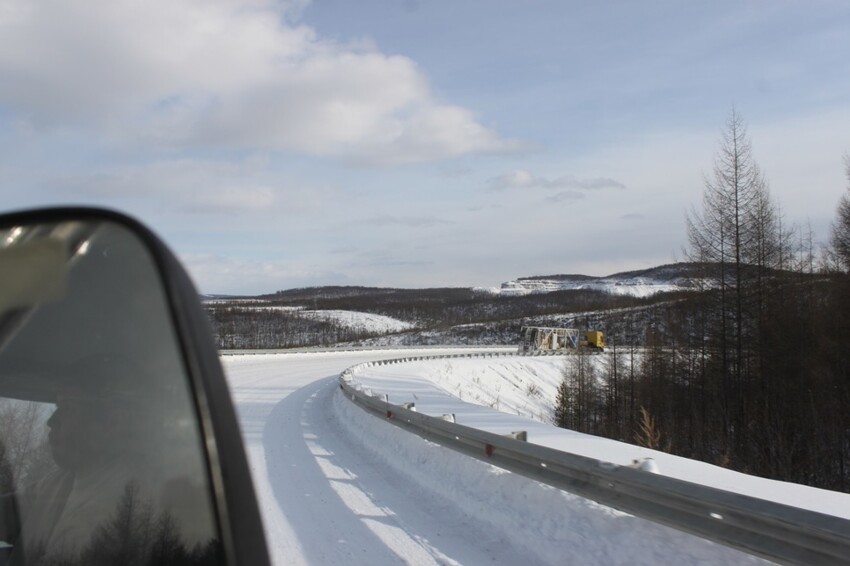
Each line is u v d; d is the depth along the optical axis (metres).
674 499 4.67
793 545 3.74
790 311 31.88
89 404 1.97
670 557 4.54
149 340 1.93
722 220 32.59
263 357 49.09
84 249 1.97
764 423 26.86
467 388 44.75
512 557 5.29
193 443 1.90
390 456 9.81
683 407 36.19
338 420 14.72
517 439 7.16
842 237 33.03
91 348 1.96
